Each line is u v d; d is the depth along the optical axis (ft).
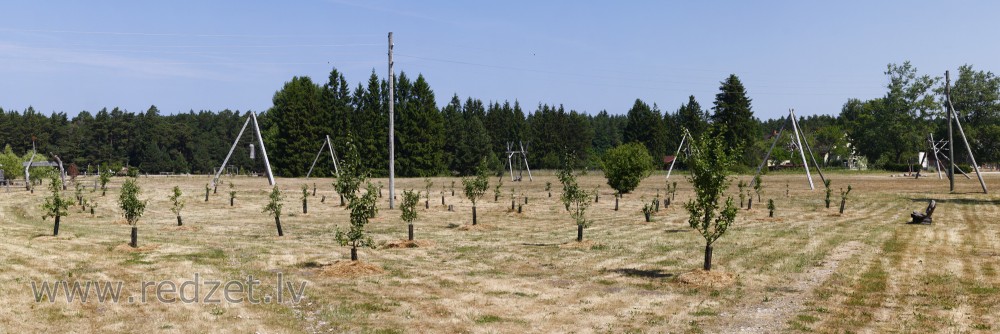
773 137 424.87
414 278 59.82
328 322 43.98
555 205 147.95
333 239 87.51
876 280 58.54
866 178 278.46
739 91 354.33
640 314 47.09
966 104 391.86
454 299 51.42
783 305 49.67
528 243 84.69
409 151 388.37
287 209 137.28
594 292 54.54
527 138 498.28
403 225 107.14
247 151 556.92
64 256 65.67
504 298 52.03
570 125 514.27
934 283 56.75
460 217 121.19
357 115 385.09
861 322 44.24
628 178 174.19
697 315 46.75
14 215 118.21
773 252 75.36
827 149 417.28
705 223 61.00
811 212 126.52
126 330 40.75
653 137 451.53
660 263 68.74
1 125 496.64
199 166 541.34
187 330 41.04
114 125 533.96
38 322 41.83
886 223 105.91
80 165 499.10
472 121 444.96
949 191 184.96
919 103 380.58
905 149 393.70
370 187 68.80
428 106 393.70
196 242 80.74
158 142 553.23
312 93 376.27
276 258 69.36
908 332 41.63
